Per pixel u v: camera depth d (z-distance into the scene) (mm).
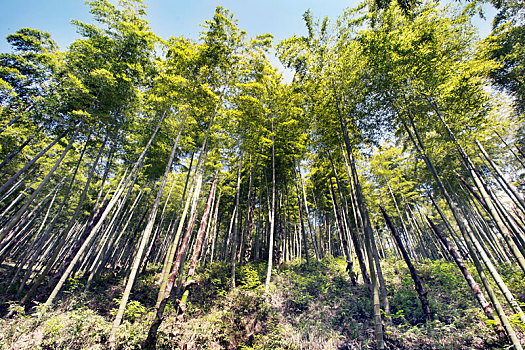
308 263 10875
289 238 17406
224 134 10477
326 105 8289
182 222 6602
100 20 8602
